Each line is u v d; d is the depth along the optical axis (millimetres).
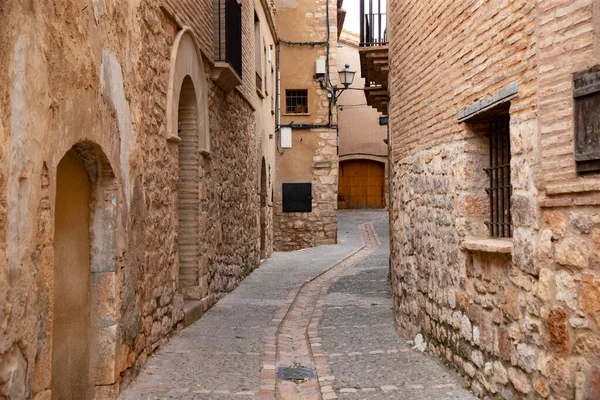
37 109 3490
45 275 3613
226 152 10906
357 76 31031
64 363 4375
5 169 3109
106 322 4914
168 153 6977
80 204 4727
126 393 5066
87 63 4332
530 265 4023
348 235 23047
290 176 21156
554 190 3670
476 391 5051
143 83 5953
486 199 5277
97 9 4582
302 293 11297
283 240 21016
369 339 7359
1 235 3072
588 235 3396
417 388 5320
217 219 9898
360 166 31672
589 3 3369
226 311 8953
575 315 3518
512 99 4312
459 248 5391
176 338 7043
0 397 3078
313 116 21172
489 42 4727
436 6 6059
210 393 5113
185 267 8516
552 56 3701
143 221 5883
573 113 3502
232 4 10305
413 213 7180
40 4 3553
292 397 5262
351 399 5102
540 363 3924
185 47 7723
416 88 6922
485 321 4859
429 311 6461
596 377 3314
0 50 3072
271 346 6844
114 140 4957
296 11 21297
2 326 3082
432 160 6285
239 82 10727
